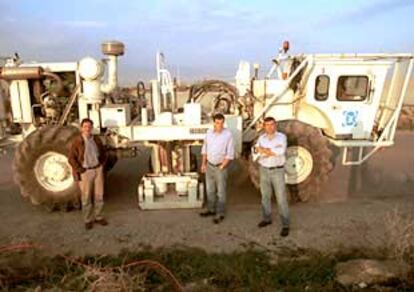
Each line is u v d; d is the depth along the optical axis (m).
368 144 8.07
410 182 9.09
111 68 8.06
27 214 7.18
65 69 7.82
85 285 4.35
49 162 7.20
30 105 7.88
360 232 6.00
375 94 7.99
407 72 7.82
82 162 6.19
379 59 7.85
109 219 6.79
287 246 5.55
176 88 8.58
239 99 8.24
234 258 5.09
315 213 6.92
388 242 5.25
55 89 7.79
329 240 5.73
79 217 6.95
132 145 7.50
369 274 4.42
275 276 4.61
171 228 6.31
